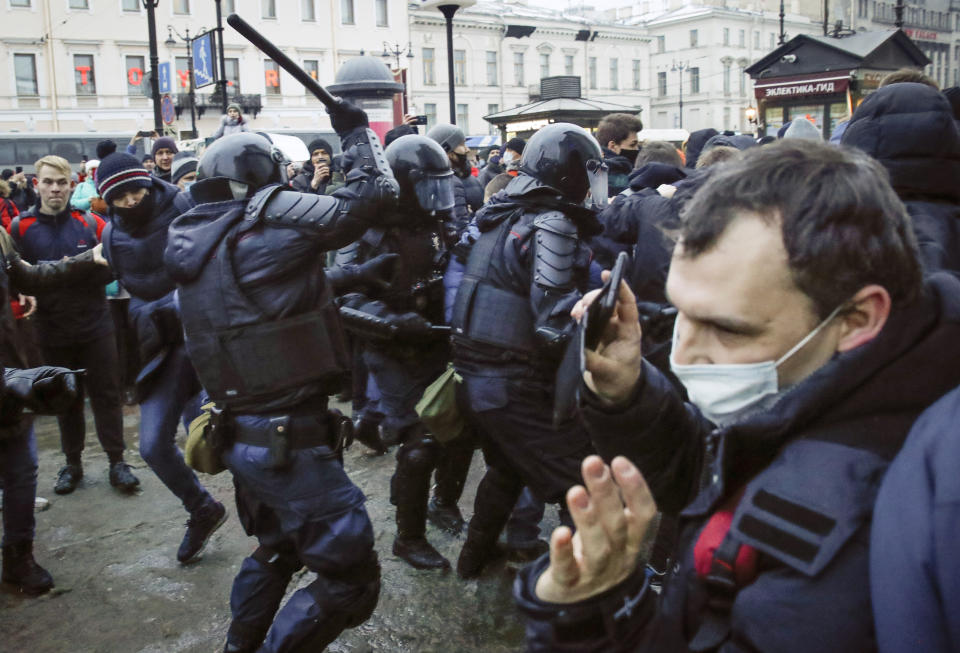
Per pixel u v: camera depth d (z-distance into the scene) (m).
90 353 4.39
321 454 2.34
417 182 3.43
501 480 3.18
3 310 3.58
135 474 4.71
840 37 16.31
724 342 0.86
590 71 57.81
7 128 37.06
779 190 0.79
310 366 2.33
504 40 52.12
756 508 0.81
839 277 0.78
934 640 0.65
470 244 3.25
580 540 0.86
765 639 0.75
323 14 43.94
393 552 3.51
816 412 0.82
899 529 0.69
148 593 3.33
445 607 3.12
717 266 0.82
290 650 2.30
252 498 2.45
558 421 1.95
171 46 39.94
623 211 3.51
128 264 3.53
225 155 2.35
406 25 46.75
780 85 16.42
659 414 1.15
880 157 2.12
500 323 2.82
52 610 3.22
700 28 62.59
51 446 5.32
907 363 0.80
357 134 2.44
